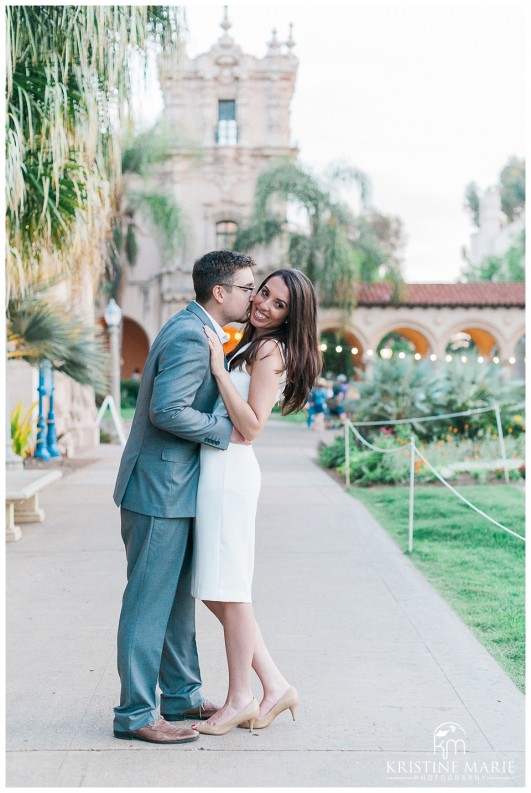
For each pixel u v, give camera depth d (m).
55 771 3.09
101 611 5.17
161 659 3.60
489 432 12.98
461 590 5.69
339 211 30.67
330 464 13.47
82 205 7.36
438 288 35.38
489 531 7.70
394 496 10.05
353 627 4.86
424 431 12.99
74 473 12.60
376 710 3.68
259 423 3.37
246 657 3.46
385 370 13.55
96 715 3.60
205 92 35.53
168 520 3.32
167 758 3.21
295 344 3.43
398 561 6.59
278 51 35.69
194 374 3.22
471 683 3.99
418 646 4.53
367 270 36.56
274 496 10.23
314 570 6.27
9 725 3.50
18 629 4.80
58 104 6.21
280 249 32.38
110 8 6.14
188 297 34.97
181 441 3.34
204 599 3.38
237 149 35.50
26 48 6.45
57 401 15.62
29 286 9.16
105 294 30.22
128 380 33.84
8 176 6.04
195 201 35.56
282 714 3.64
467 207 68.06
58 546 7.11
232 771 3.11
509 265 57.44
